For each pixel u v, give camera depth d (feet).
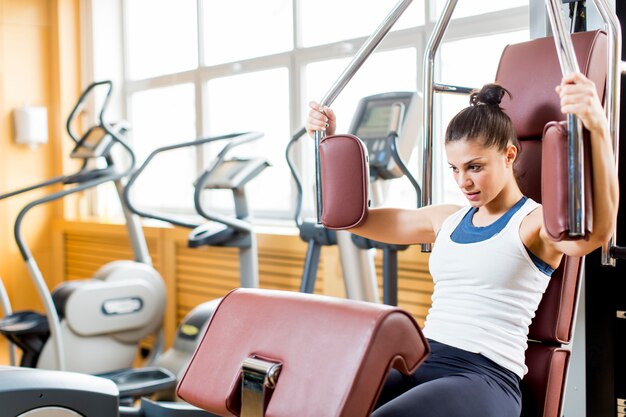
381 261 12.71
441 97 12.41
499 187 5.81
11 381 5.93
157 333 15.53
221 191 17.90
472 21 12.01
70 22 20.83
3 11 20.15
